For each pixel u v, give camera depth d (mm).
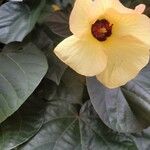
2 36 221
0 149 217
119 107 230
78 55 200
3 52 225
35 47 224
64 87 240
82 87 242
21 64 216
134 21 208
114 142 234
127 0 246
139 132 246
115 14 211
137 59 210
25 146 224
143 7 198
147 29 205
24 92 208
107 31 218
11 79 210
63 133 233
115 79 211
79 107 244
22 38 219
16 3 230
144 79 239
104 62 205
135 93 235
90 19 208
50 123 234
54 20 235
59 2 237
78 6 191
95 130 238
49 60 229
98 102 227
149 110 231
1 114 205
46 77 229
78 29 197
